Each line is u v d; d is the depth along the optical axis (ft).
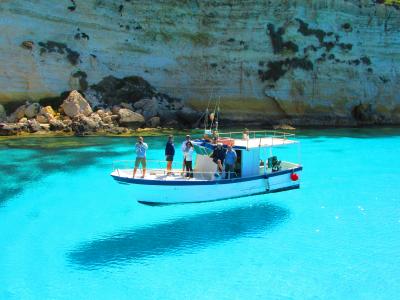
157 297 42.98
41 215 64.80
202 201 64.85
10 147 111.75
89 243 55.21
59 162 96.99
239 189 68.03
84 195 74.69
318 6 180.86
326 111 181.27
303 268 49.01
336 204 71.67
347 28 184.85
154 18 166.30
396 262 50.65
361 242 56.13
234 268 48.91
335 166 99.19
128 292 43.88
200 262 50.26
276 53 175.73
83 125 134.10
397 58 192.75
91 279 46.34
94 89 153.17
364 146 126.62
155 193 61.98
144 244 55.06
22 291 43.91
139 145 62.69
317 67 180.14
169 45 168.35
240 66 173.06
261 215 66.18
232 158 66.90
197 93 171.12
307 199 74.33
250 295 43.47
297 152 115.96
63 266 49.06
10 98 136.98
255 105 174.29
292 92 177.06
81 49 152.76
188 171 66.85
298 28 177.68
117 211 67.10
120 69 160.04
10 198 72.23
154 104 157.99
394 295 43.73
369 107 185.98
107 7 158.40
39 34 144.77
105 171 90.17
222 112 170.71
